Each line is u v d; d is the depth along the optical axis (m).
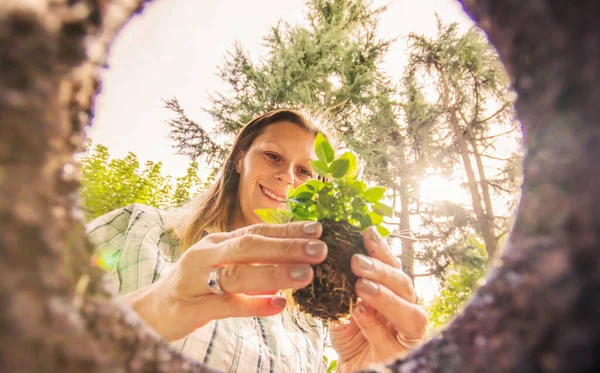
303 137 0.52
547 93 0.09
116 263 0.41
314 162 0.27
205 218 0.50
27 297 0.07
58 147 0.09
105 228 0.46
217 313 0.26
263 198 0.49
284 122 0.53
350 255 0.25
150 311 0.26
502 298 0.10
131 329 0.11
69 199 0.10
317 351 0.49
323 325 0.56
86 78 0.10
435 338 0.13
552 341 0.08
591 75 0.08
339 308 0.25
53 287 0.08
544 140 0.09
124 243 0.43
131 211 0.50
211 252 0.24
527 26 0.09
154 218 0.48
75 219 0.10
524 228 0.10
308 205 0.28
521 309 0.09
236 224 0.53
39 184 0.08
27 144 0.08
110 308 0.11
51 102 0.09
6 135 0.08
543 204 0.09
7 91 0.08
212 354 0.35
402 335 0.27
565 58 0.08
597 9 0.08
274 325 0.44
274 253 0.22
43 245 0.08
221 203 0.51
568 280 0.08
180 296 0.25
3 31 0.08
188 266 0.24
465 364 0.10
